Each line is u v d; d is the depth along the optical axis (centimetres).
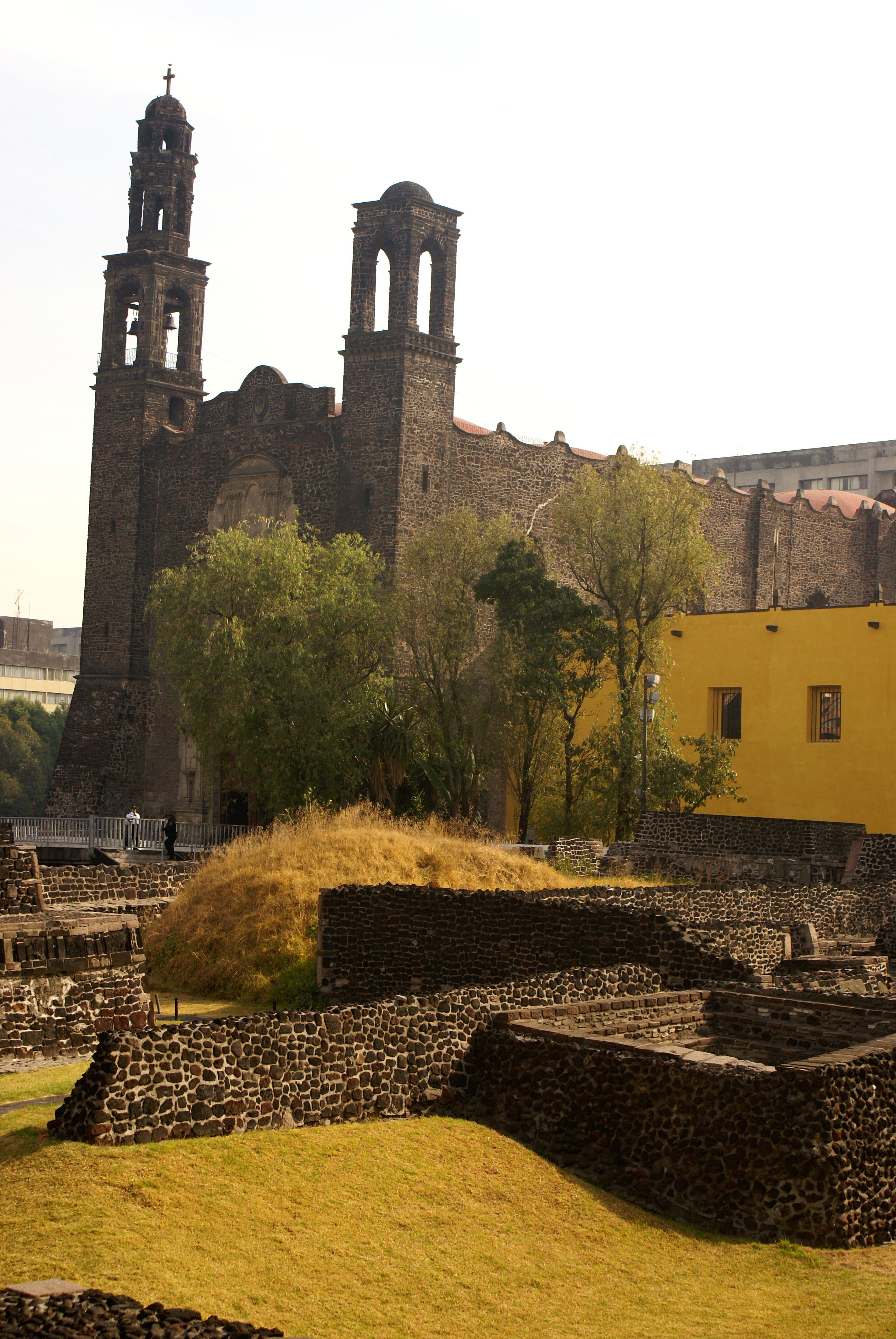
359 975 2498
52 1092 1606
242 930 2681
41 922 1947
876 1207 1351
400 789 4559
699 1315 1137
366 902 2509
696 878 3650
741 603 6544
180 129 6203
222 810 5569
